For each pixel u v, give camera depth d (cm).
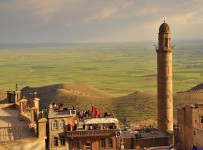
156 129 13100
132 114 19025
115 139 9075
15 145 6825
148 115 18862
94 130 8906
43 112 9019
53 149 8619
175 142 10719
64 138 8700
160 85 13062
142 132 11644
